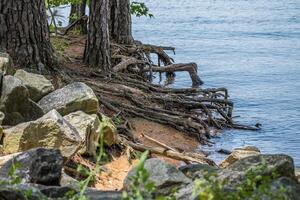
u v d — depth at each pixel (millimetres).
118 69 20875
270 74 27188
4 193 4602
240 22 45562
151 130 15859
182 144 15742
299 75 26953
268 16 49188
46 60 16125
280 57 31609
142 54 24234
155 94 19062
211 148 16125
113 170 11633
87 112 12734
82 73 18734
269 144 17125
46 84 13172
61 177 7363
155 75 25453
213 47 34406
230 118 18719
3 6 15805
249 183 4137
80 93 12805
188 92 19969
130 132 14398
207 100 19375
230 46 34875
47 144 10875
